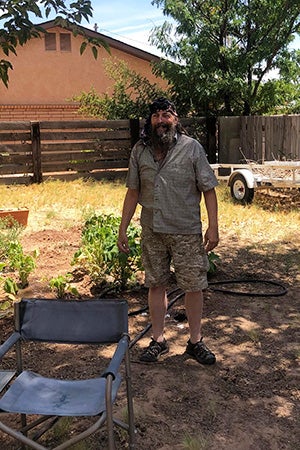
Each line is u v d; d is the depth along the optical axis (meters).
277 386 3.96
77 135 14.77
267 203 10.78
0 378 3.03
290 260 7.15
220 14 16.73
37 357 4.47
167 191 3.94
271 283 6.27
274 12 16.16
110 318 2.98
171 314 5.36
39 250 7.64
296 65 17.20
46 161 14.42
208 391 3.88
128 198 4.21
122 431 3.33
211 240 4.06
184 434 3.35
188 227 4.00
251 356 4.45
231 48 16.84
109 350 4.59
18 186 13.69
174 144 3.94
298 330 4.96
